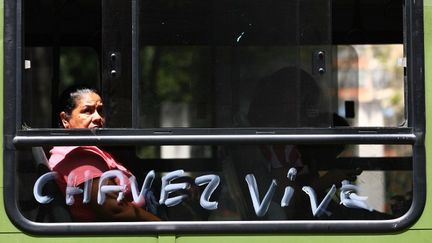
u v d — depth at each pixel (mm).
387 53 10602
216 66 8609
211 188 8586
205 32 8633
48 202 8516
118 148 8641
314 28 8633
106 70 8594
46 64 10133
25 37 8977
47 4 9781
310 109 8594
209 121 8555
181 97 8570
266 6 8648
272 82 8602
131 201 8570
